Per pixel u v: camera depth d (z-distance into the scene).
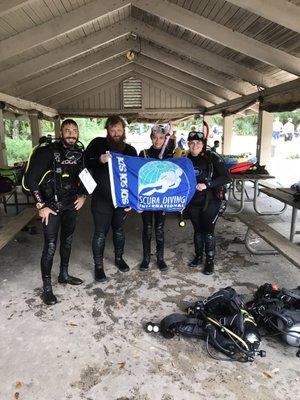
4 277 3.30
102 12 4.96
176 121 12.66
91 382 1.95
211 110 11.06
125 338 2.35
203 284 3.16
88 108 11.79
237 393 1.88
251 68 6.66
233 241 4.35
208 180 3.08
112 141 3.08
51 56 6.24
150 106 11.77
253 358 2.14
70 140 2.68
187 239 4.45
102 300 2.86
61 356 2.16
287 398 1.84
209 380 1.97
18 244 4.25
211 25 5.13
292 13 3.84
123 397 1.85
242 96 8.16
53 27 4.93
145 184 2.92
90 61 7.84
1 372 2.02
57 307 2.74
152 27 6.51
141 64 9.47
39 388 1.90
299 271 3.44
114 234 3.38
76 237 4.55
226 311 2.38
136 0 5.01
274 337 2.37
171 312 2.68
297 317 2.25
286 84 5.73
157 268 3.50
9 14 4.28
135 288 3.08
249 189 8.45
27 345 2.26
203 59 6.67
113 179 2.91
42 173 2.65
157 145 3.12
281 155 17.58
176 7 5.04
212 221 3.25
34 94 8.88
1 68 6.04
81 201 2.93
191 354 2.20
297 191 4.19
